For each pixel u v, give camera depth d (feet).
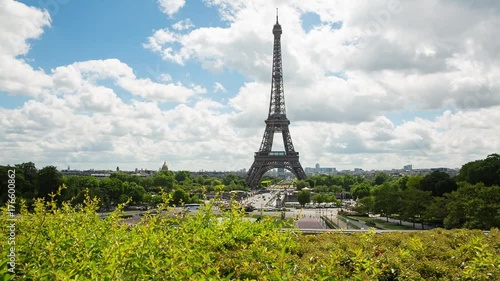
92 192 598.75
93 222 116.98
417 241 118.42
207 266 87.71
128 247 79.46
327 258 99.09
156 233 99.55
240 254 102.37
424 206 477.77
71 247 93.81
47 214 108.27
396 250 116.88
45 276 76.95
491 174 583.99
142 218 110.22
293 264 94.68
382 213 621.31
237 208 135.23
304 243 125.70
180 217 114.83
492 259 95.55
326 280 79.30
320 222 570.46
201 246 105.40
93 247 95.66
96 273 75.31
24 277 78.89
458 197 429.79
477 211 372.17
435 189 623.36
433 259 111.14
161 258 85.71
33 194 526.57
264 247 99.14
